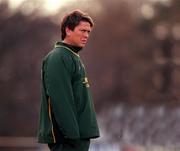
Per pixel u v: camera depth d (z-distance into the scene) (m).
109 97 186.38
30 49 158.00
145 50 187.12
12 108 159.88
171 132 85.62
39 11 156.88
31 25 156.38
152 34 187.50
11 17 154.62
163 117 89.31
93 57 190.50
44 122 17.72
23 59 158.12
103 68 190.50
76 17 17.83
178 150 84.50
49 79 17.31
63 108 17.16
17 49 157.12
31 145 72.81
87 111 17.69
